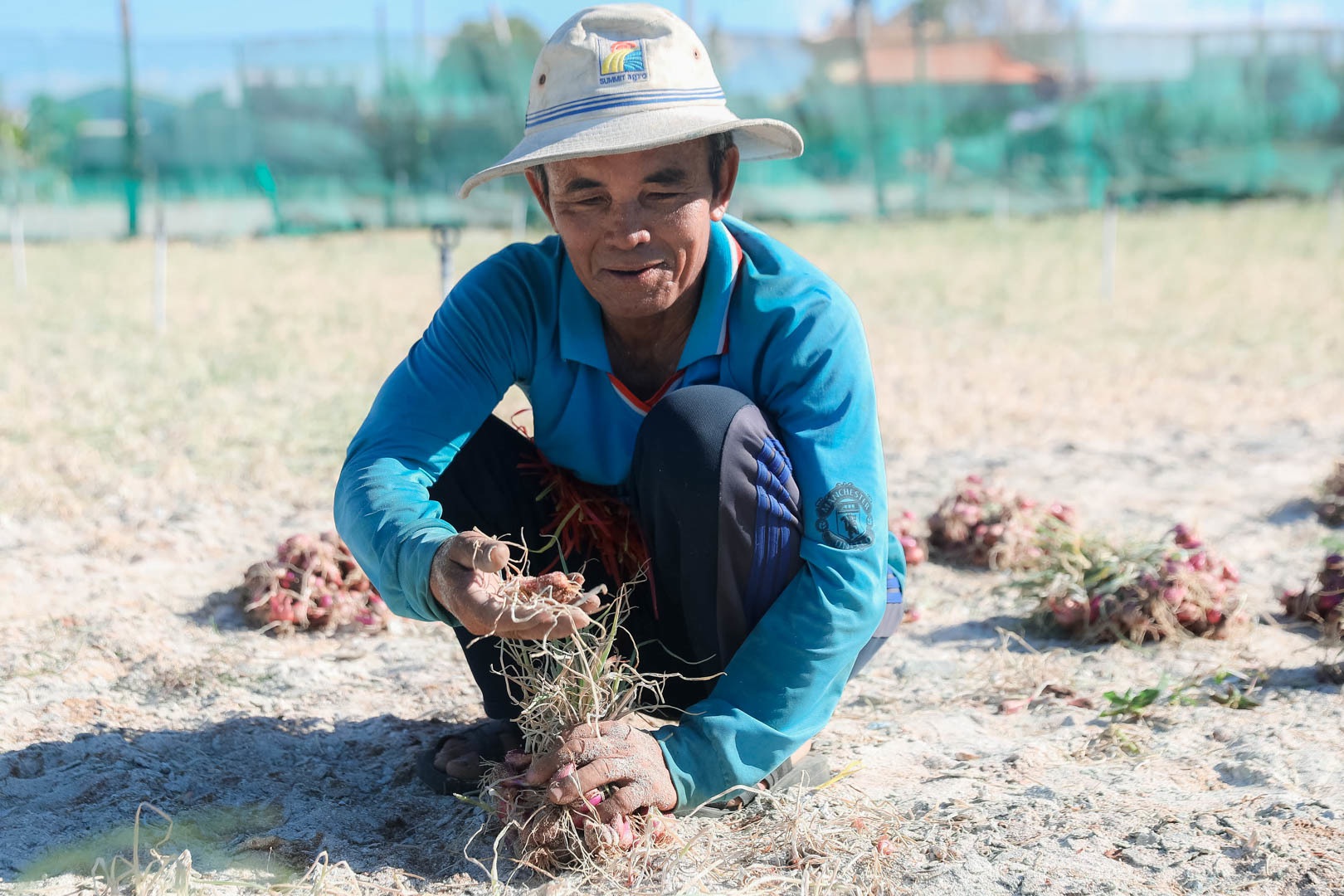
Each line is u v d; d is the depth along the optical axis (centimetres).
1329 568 378
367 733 300
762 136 250
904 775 269
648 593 255
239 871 225
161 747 286
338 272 1614
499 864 230
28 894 213
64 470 562
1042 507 475
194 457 602
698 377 242
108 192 2158
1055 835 232
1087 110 2408
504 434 257
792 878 217
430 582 209
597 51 222
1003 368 895
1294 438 666
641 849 218
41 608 383
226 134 2139
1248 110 2414
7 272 1598
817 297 237
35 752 278
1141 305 1241
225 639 369
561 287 246
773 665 227
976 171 2412
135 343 1001
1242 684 328
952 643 372
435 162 2161
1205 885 212
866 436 234
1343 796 252
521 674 251
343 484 232
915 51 2339
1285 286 1361
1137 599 365
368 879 225
